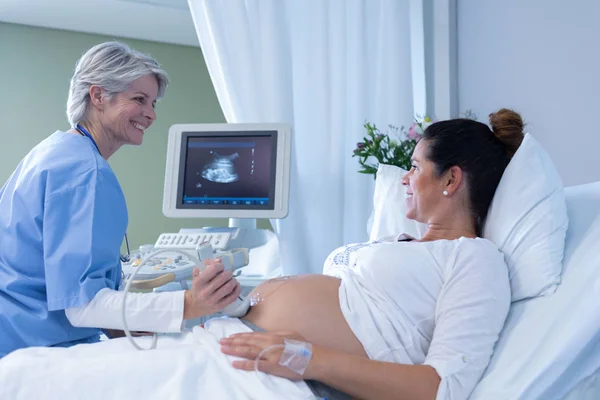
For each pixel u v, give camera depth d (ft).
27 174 3.79
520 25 6.17
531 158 3.75
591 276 3.18
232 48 6.99
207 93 10.13
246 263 4.12
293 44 7.25
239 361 2.97
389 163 6.34
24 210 3.68
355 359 3.03
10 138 9.02
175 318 3.40
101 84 4.35
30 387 2.73
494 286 3.30
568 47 5.56
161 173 9.77
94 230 3.51
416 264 3.51
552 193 3.62
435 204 4.00
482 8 6.79
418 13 7.59
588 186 4.02
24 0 8.38
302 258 7.08
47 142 4.04
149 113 4.65
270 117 7.03
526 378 2.98
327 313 3.48
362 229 7.22
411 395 2.95
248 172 6.45
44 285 3.69
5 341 3.54
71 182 3.62
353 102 7.34
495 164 3.94
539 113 5.94
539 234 3.52
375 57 7.45
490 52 6.65
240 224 6.76
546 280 3.37
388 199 5.39
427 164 4.02
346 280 3.65
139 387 2.75
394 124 7.25
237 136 6.53
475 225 3.99
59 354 3.03
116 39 9.79
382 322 3.40
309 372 2.99
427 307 3.44
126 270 5.06
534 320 3.25
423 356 3.37
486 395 2.99
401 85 7.28
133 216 9.55
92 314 3.41
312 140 7.16
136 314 3.39
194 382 2.78
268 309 3.63
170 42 10.07
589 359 3.01
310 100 7.17
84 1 8.47
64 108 9.33
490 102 6.66
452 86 7.23
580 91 5.43
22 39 9.21
